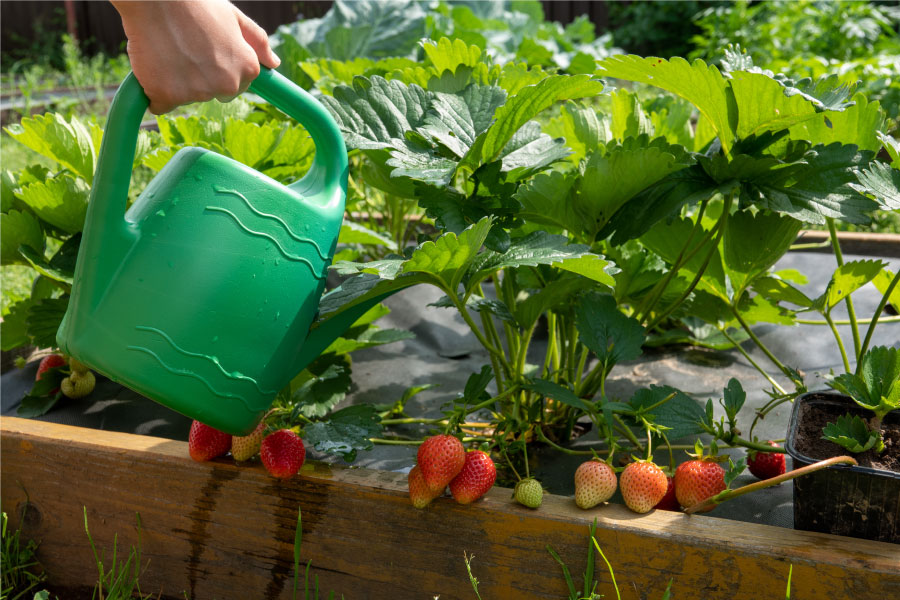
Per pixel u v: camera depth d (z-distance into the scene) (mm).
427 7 4238
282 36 3482
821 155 1173
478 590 1153
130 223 966
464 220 1148
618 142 1482
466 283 1141
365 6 3938
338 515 1200
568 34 5953
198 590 1311
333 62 2287
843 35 5449
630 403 1201
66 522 1363
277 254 1005
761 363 1789
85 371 1630
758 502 1251
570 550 1091
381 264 1026
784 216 1278
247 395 1021
